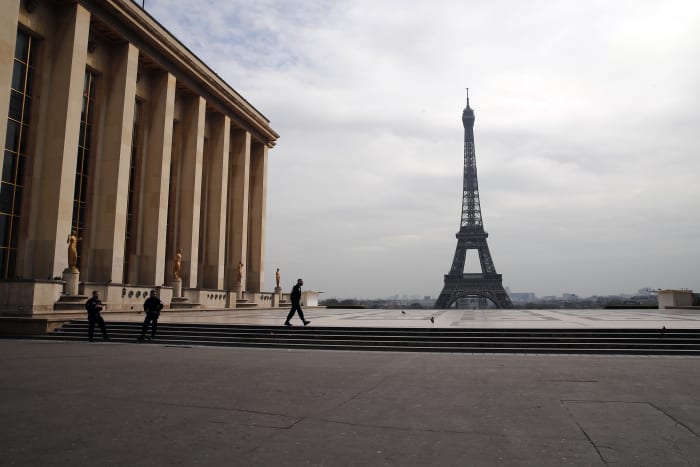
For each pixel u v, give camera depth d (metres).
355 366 19.42
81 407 11.81
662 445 9.10
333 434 9.75
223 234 68.56
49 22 44.50
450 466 8.00
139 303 48.16
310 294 87.12
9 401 12.41
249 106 75.25
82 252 47.94
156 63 55.59
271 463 8.05
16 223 41.97
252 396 13.26
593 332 26.78
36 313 33.09
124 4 49.03
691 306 65.44
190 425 10.30
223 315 47.22
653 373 17.58
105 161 49.88
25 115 43.00
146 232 55.22
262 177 82.44
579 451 8.76
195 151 62.72
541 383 15.51
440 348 25.44
